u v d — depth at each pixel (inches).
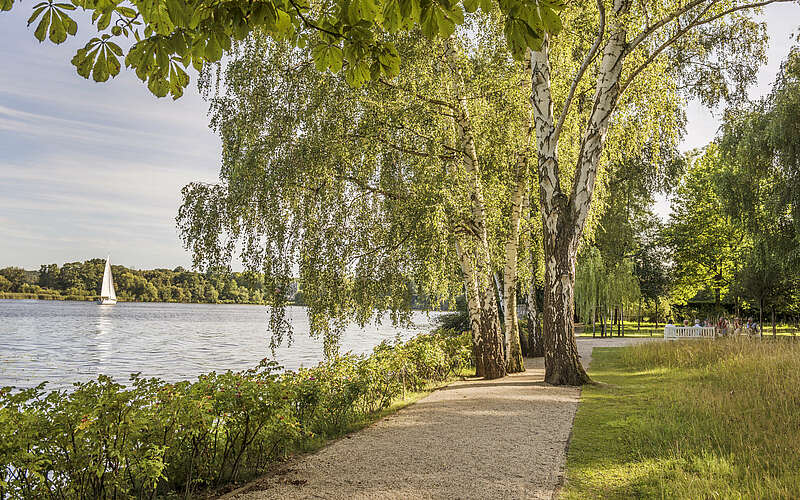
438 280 472.1
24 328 1798.7
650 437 292.0
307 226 411.5
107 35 113.7
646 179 1123.3
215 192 434.6
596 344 1107.3
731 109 622.2
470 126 517.0
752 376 464.8
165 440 203.2
